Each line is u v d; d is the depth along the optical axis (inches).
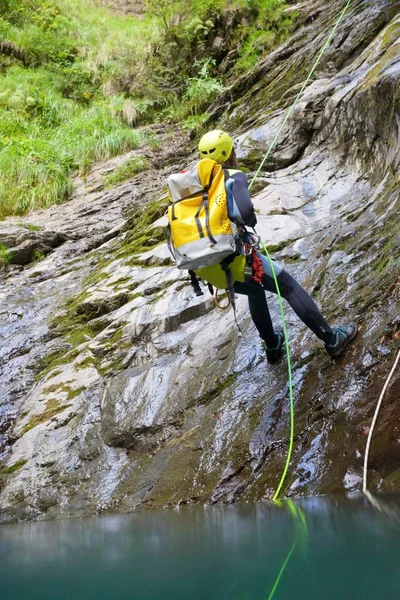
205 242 122.3
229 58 523.2
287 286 132.1
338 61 320.2
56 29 661.9
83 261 303.0
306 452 111.9
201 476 124.0
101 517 122.9
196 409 148.5
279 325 161.2
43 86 573.3
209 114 448.1
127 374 179.2
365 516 78.7
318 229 206.2
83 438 161.9
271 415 128.7
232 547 70.2
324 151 257.1
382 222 178.4
